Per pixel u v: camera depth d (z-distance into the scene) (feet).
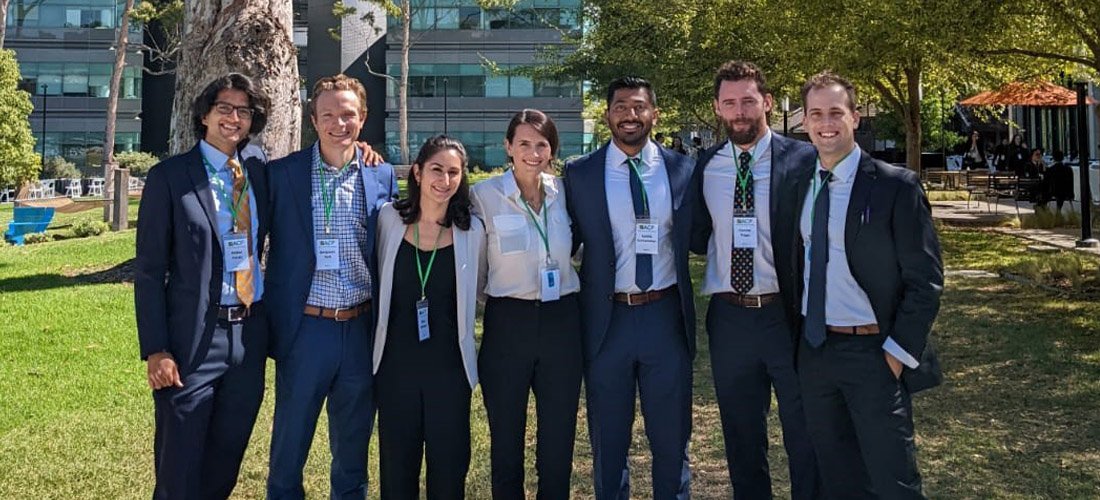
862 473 11.19
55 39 170.50
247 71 27.40
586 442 16.25
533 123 11.76
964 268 37.17
